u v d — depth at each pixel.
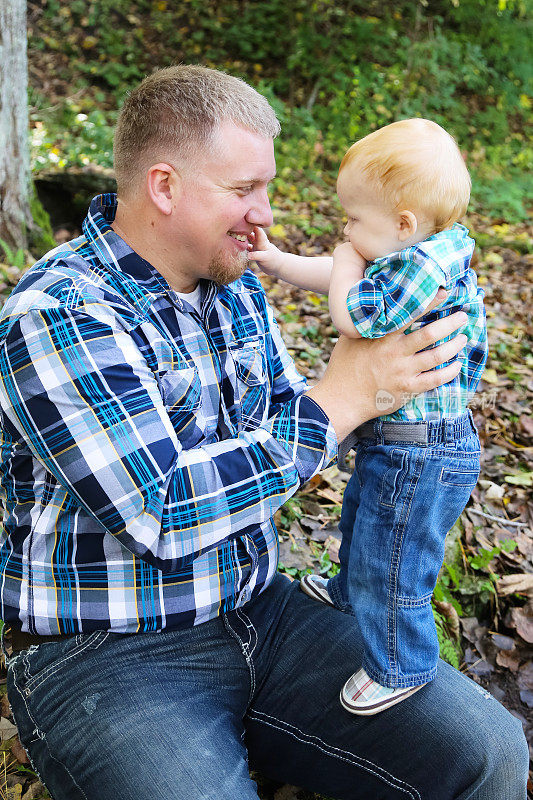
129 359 1.70
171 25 10.60
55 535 1.74
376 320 1.72
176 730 1.63
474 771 1.78
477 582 3.04
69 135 7.76
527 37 12.00
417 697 1.84
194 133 1.68
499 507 3.46
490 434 3.95
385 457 1.85
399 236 1.74
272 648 1.96
